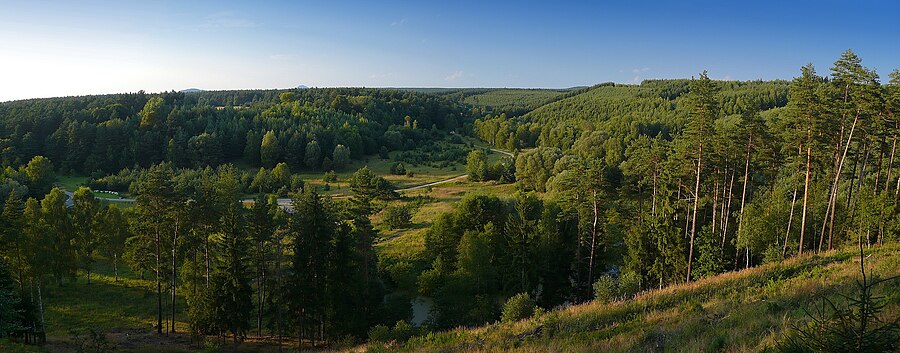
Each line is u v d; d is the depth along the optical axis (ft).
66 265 155.12
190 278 134.72
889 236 109.29
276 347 124.26
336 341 123.44
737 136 134.72
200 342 122.72
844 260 91.61
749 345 45.62
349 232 139.33
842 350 24.76
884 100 114.93
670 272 131.75
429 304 160.45
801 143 125.18
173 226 134.41
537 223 190.49
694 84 127.85
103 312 145.28
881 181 152.46
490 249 176.04
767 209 133.18
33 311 106.52
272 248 135.33
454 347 77.56
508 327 86.69
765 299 69.21
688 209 150.82
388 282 177.78
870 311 24.16
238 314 117.91
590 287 151.23
